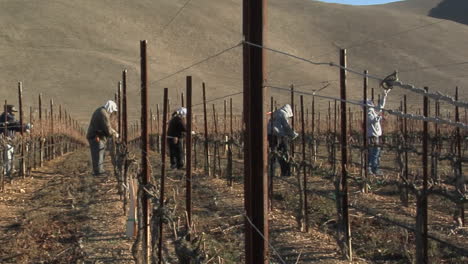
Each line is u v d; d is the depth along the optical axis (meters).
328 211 10.42
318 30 107.94
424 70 57.97
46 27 95.25
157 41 101.44
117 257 8.02
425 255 6.19
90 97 72.06
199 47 102.44
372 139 14.57
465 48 69.56
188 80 6.62
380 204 11.02
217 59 97.56
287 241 8.66
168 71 85.69
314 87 57.66
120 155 11.42
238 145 13.91
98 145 16.55
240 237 8.84
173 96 73.44
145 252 7.26
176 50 99.88
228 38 108.19
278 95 60.97
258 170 4.55
